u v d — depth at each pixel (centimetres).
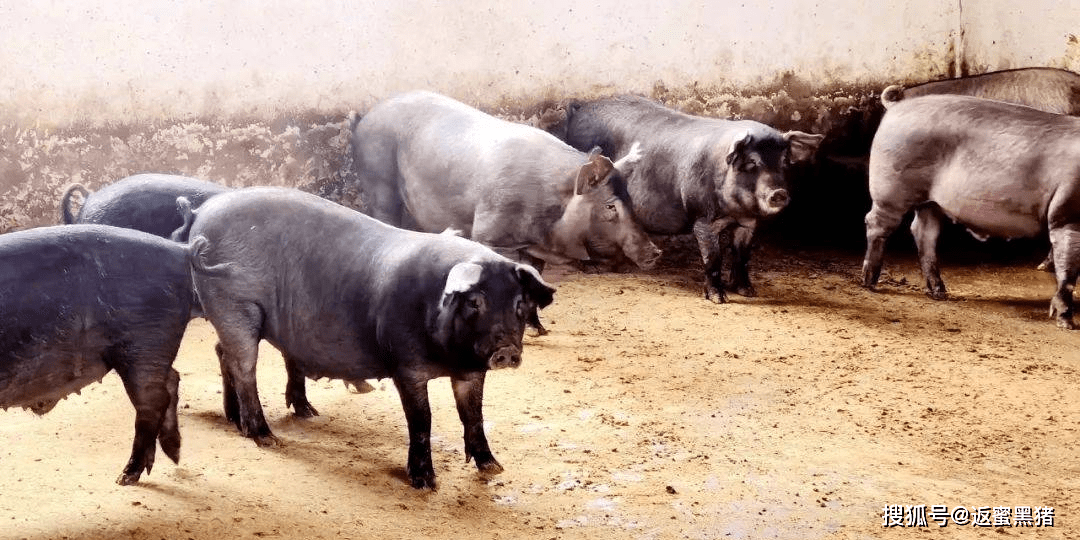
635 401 795
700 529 592
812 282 1164
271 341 683
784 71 1338
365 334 632
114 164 1112
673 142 1068
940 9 1379
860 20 1353
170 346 594
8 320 536
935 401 807
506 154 916
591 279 1159
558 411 770
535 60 1255
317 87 1179
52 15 1067
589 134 1146
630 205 871
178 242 663
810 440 726
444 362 604
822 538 583
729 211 1025
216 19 1129
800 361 895
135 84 1108
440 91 1227
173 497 594
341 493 616
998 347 943
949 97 1059
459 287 560
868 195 1318
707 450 705
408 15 1201
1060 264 993
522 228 904
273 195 679
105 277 567
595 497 631
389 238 643
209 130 1144
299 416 742
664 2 1286
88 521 557
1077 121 988
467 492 631
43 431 693
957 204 1033
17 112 1070
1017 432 748
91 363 574
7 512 566
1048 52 1351
